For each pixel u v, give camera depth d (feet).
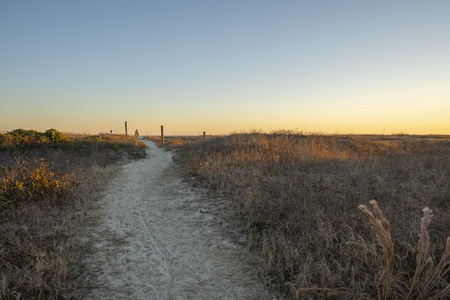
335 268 13.94
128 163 49.83
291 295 13.30
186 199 26.99
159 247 18.51
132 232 20.72
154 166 46.50
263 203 21.65
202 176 32.37
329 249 15.17
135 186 33.24
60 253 16.51
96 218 23.20
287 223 18.33
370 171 29.09
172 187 31.48
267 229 18.78
